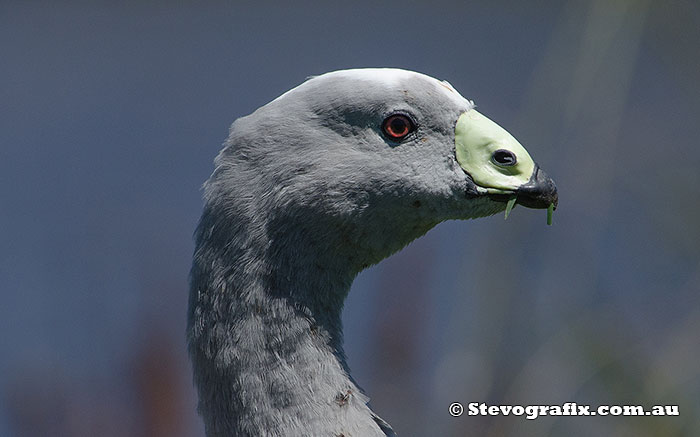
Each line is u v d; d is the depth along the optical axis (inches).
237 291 295.3
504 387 450.3
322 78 309.0
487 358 453.7
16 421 498.3
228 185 299.9
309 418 289.3
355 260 309.4
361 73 308.0
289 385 291.1
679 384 446.6
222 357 294.0
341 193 300.7
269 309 295.1
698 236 476.7
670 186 484.4
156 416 478.0
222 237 298.5
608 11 463.8
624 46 468.1
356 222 304.0
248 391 291.1
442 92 311.3
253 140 301.7
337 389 293.7
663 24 493.7
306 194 298.8
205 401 298.8
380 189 302.8
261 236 297.0
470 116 311.6
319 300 303.0
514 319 455.2
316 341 297.7
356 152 302.5
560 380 448.8
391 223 308.3
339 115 303.0
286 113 303.6
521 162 306.5
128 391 487.2
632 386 447.8
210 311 297.4
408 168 303.6
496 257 459.2
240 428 291.1
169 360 489.4
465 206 307.6
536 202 306.2
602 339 452.4
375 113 303.3
